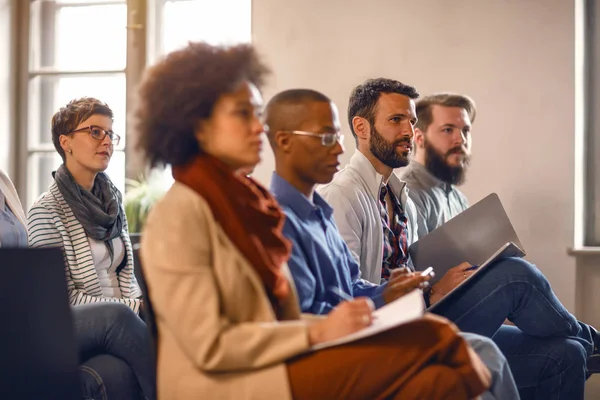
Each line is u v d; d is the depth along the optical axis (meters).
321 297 2.25
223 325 1.68
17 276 1.84
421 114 4.06
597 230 4.84
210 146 1.81
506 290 2.71
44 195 3.02
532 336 2.88
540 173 4.69
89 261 2.92
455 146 4.00
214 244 1.74
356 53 4.94
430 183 4.00
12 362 1.84
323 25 4.98
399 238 3.01
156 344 1.81
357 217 2.84
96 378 2.34
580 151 4.76
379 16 4.91
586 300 4.63
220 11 5.29
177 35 5.35
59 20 5.46
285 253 1.88
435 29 4.84
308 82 5.00
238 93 1.80
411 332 1.70
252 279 1.75
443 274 2.94
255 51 1.86
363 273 2.86
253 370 1.69
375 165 3.05
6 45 5.40
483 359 2.12
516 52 4.73
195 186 1.76
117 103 5.35
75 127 3.05
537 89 4.70
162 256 1.68
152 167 1.86
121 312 2.45
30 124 5.45
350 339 1.65
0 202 2.82
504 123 4.73
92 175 3.10
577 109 4.71
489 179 4.75
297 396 1.67
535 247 4.69
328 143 2.28
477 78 4.77
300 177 2.32
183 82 1.77
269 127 2.33
